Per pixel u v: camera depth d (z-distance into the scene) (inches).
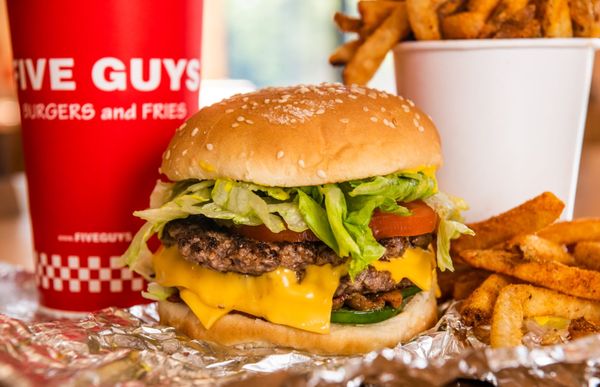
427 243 12.4
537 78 14.1
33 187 14.3
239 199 11.2
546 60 14.0
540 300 11.9
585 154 38.1
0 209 27.4
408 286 12.2
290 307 11.2
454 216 13.2
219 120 11.6
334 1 63.0
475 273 13.4
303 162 10.9
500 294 11.8
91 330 11.6
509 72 14.0
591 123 43.5
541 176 14.5
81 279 14.2
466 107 14.3
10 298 15.9
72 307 14.3
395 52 15.3
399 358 9.7
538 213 12.7
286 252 11.3
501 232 13.1
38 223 14.4
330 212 11.0
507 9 13.9
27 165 14.4
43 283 14.5
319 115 11.3
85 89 13.5
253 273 11.4
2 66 48.1
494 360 9.6
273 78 64.2
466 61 14.1
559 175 14.7
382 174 11.1
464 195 14.7
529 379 10.1
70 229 14.1
